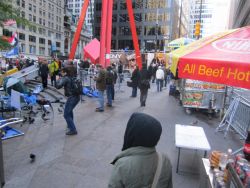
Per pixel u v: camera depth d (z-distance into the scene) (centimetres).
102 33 1499
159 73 1575
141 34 6869
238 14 3105
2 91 936
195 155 524
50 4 8550
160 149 555
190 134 469
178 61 287
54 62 1505
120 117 832
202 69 254
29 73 1330
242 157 265
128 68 2656
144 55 2853
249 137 293
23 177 412
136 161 164
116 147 551
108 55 1589
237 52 250
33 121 746
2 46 713
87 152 520
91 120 783
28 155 500
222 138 652
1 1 635
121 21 7169
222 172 269
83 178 411
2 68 1752
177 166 445
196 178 426
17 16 683
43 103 888
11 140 591
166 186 172
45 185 388
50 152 517
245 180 220
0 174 379
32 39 7525
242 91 793
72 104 618
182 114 920
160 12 6644
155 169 168
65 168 445
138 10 6850
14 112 799
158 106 1062
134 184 160
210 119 864
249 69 218
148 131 168
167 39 6562
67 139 598
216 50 271
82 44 10825
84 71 1539
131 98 1269
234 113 675
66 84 609
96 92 1266
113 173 167
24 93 862
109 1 1570
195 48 299
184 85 939
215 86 883
